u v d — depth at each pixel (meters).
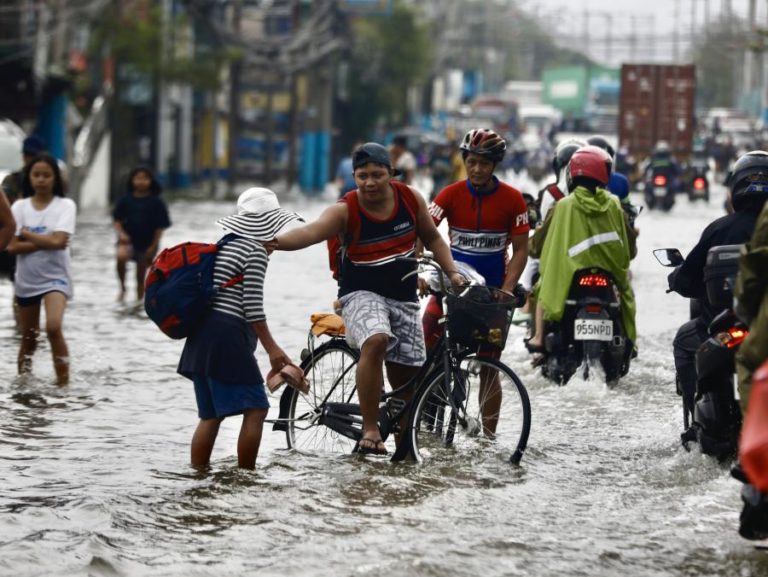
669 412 23.22
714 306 17.81
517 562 14.11
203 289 18.00
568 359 25.45
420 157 150.25
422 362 19.59
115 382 25.72
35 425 21.66
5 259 48.00
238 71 117.12
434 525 15.60
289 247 18.34
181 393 24.75
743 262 14.10
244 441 18.45
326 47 118.31
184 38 106.12
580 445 20.42
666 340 32.16
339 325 19.92
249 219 18.33
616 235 25.14
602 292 25.16
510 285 21.09
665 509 16.48
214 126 114.06
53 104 88.50
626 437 21.09
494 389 19.39
